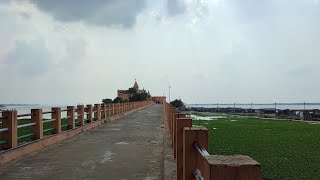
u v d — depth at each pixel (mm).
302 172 9578
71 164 9336
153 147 12430
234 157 2365
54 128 14508
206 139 4023
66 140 14664
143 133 17375
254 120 42250
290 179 8750
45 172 8375
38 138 12469
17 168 8852
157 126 21969
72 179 7656
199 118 47562
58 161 9781
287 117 49312
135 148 12195
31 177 7863
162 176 7887
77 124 18797
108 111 28078
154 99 145875
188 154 4023
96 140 14594
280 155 12695
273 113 59156
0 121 10648
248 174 2125
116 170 8562
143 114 39562
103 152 11344
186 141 4035
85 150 11789
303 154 12977
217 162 2197
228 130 24984
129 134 16922
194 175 3965
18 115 10953
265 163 10953
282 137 19781
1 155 9344
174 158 9008
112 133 17500
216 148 14422
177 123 5645
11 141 10383
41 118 12734
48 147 12570
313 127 29109
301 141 17688
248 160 2258
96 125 22234
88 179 7656
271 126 30172
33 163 9516
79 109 19016
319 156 12492
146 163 9445
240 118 48531
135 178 7730
